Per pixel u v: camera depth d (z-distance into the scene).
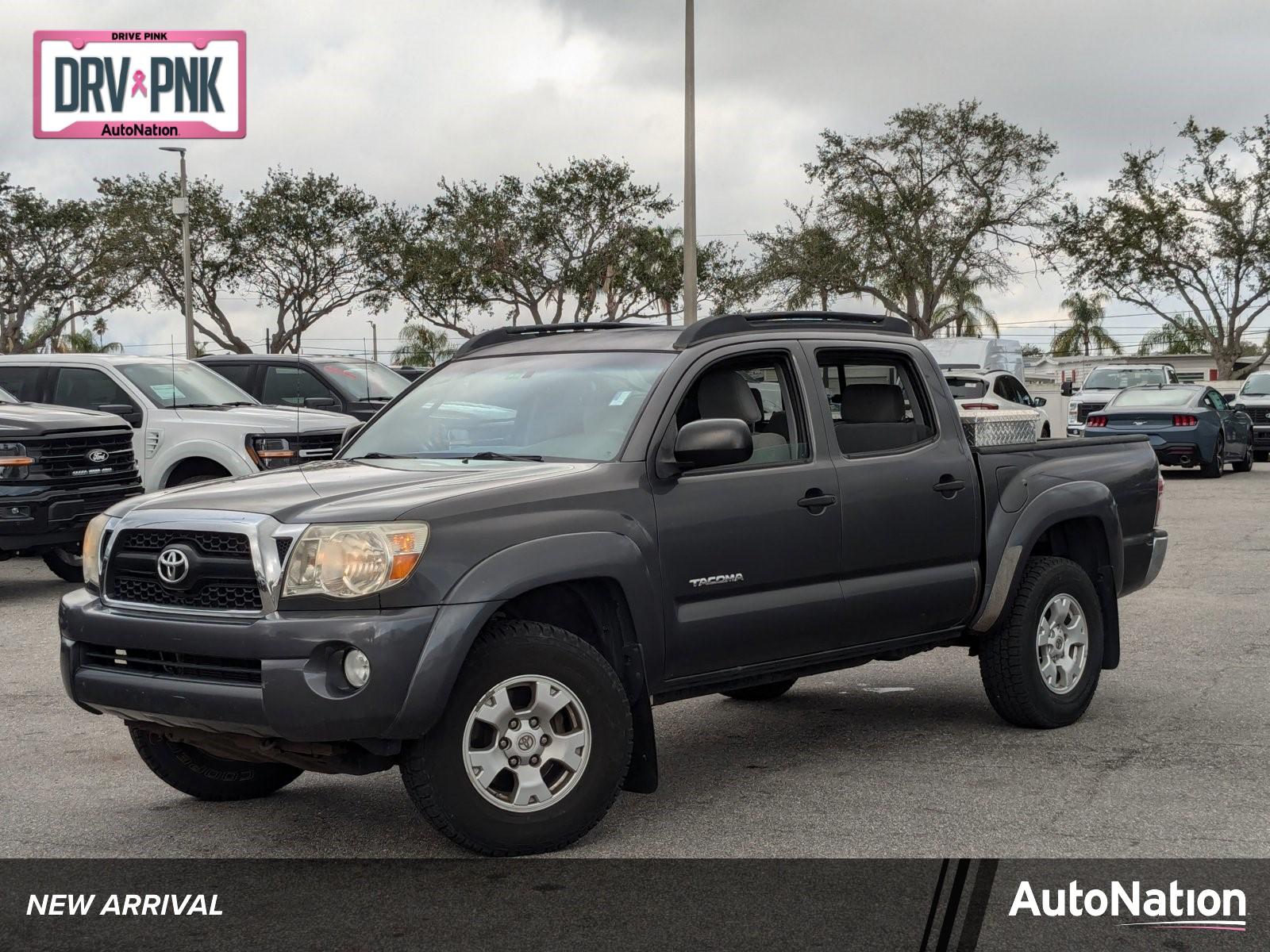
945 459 6.30
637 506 5.16
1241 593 10.86
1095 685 6.88
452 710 4.66
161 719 4.74
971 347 24.58
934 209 47.41
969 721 6.92
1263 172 48.97
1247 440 25.14
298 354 17.77
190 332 36.56
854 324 6.48
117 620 4.82
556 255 42.84
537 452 5.48
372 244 45.06
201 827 5.32
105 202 46.25
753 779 5.88
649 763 5.16
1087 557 7.09
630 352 5.78
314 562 4.54
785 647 5.65
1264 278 49.12
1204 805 5.37
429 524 4.64
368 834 5.19
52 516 11.09
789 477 5.67
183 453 13.37
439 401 6.06
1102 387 29.70
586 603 5.15
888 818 5.26
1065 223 50.41
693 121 23.72
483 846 4.73
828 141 48.03
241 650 4.53
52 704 7.56
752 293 47.69
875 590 5.95
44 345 46.72
